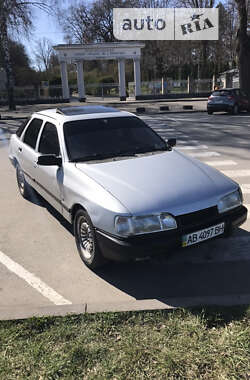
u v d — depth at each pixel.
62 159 4.25
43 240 4.58
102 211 3.31
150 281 3.57
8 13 23.06
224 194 3.53
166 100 33.12
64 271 3.80
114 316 2.86
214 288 3.42
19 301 3.29
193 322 2.77
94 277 3.67
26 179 5.86
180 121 16.64
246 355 2.43
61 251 4.26
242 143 10.54
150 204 3.23
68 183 3.92
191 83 36.66
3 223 5.17
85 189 3.61
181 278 3.61
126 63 54.69
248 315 2.81
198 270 3.75
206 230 3.36
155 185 3.48
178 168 3.88
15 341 2.63
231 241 4.36
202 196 3.41
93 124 4.66
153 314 2.88
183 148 10.16
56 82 43.22
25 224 5.12
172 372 2.33
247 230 4.64
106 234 3.30
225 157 8.88
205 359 2.42
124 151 4.40
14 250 4.33
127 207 3.20
